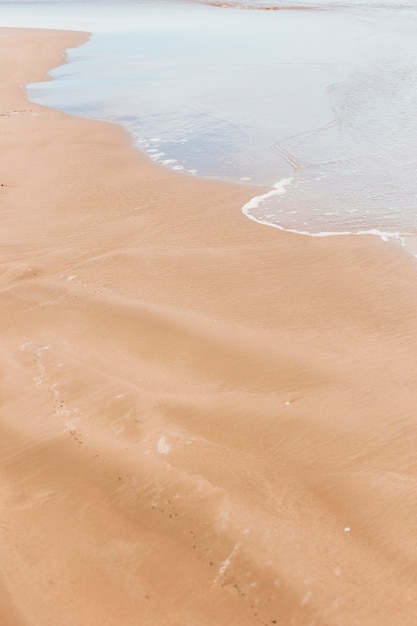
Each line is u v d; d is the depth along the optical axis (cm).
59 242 1213
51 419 736
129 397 760
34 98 2522
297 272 1056
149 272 1069
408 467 647
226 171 1595
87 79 2823
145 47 3538
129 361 831
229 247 1159
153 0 6206
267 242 1174
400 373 784
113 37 3972
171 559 574
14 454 694
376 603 527
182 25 4300
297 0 5147
